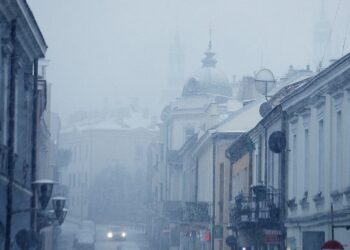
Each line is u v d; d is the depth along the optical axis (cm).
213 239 8400
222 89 13712
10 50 3484
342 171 4162
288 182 5353
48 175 9819
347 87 4078
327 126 4453
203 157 9788
